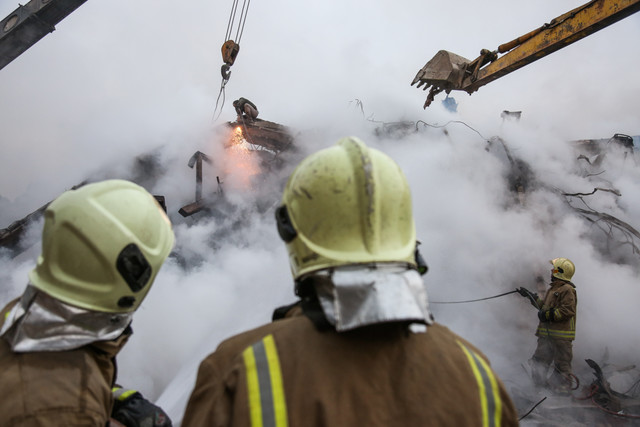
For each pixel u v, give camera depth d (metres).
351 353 1.07
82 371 1.34
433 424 1.02
